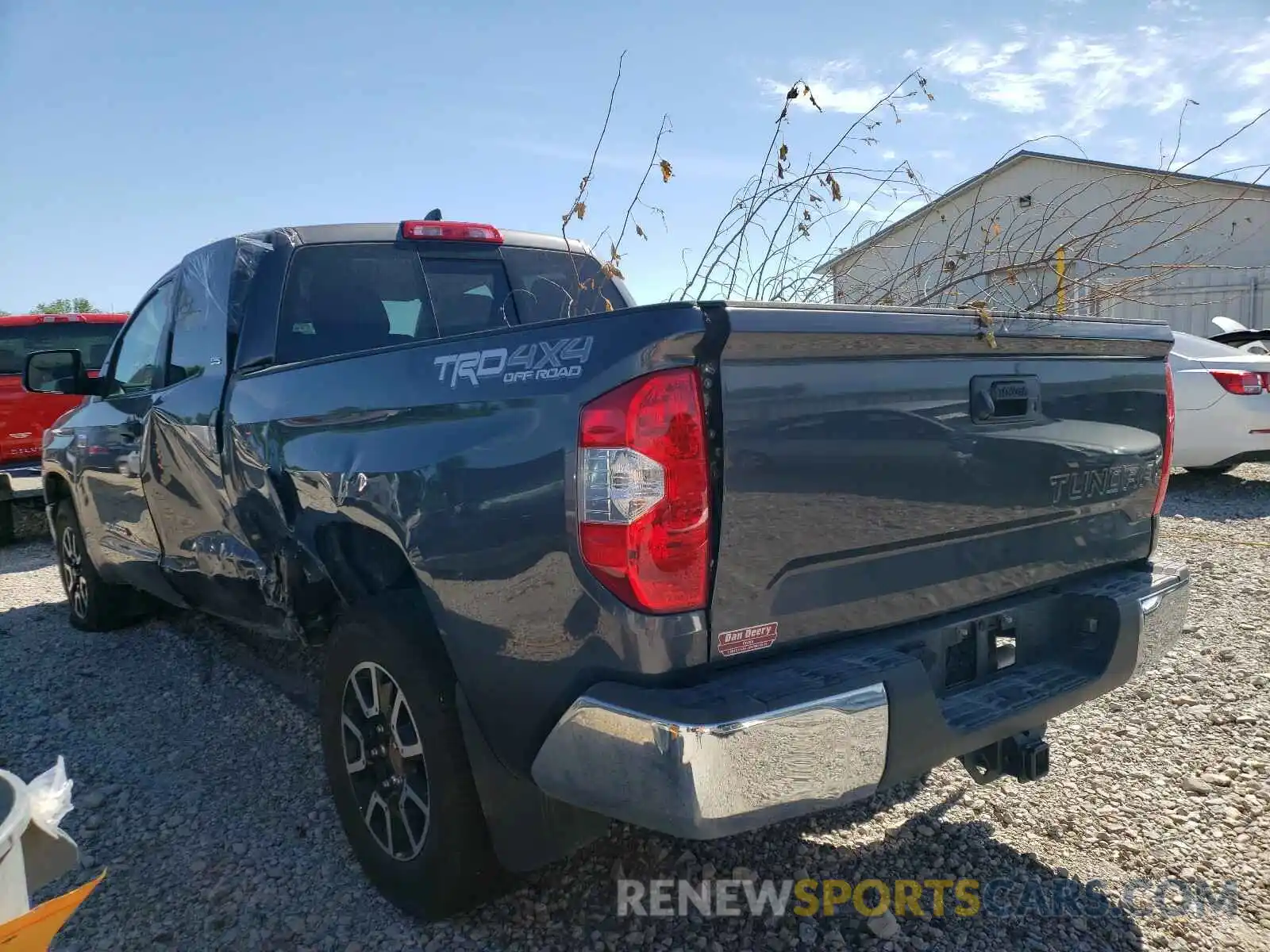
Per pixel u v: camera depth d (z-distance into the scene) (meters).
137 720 4.39
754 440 2.14
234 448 3.59
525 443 2.26
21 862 1.73
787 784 2.07
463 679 2.49
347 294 3.91
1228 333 10.17
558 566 2.19
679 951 2.63
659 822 2.05
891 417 2.39
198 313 4.13
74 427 5.44
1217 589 5.69
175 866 3.15
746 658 2.22
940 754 2.35
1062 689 2.70
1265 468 10.33
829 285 4.31
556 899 2.88
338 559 3.12
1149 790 3.47
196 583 4.26
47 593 7.11
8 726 4.38
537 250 4.53
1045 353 2.79
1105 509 3.06
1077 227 4.63
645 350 2.04
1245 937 2.68
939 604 2.59
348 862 3.15
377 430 2.76
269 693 4.63
